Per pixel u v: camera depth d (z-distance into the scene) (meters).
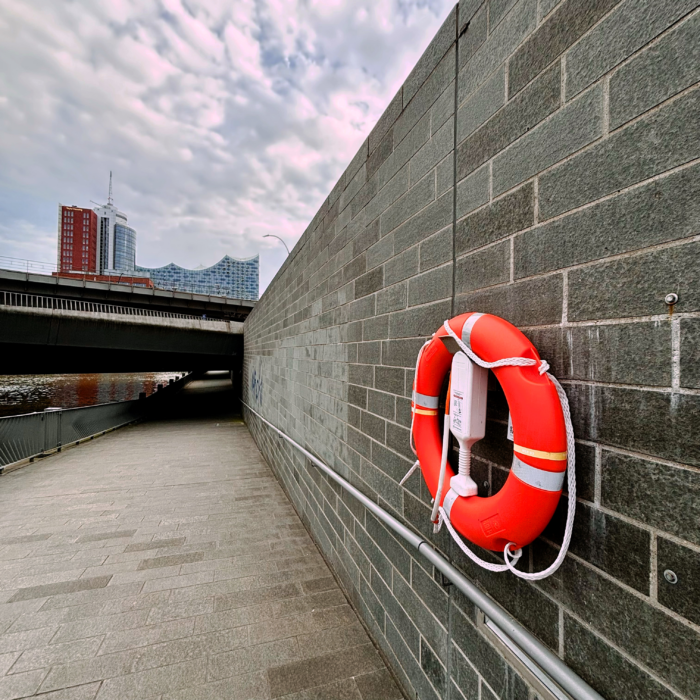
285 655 1.89
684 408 0.68
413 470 1.55
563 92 0.95
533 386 0.88
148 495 4.47
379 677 1.78
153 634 2.03
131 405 11.24
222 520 3.70
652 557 0.73
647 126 0.75
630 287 0.78
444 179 1.48
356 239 2.40
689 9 0.68
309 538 3.31
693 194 0.67
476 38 1.30
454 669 1.34
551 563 0.95
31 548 3.05
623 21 0.80
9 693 1.64
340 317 2.69
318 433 3.22
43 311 11.00
